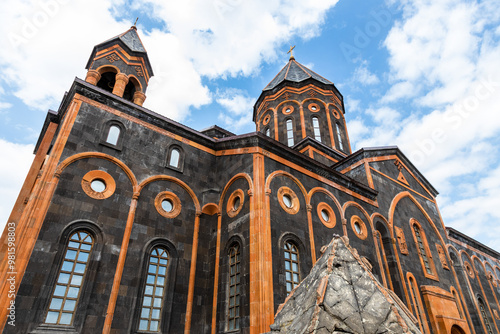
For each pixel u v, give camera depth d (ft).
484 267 96.53
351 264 16.65
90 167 39.11
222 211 47.21
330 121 83.56
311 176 52.75
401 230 64.64
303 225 46.47
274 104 88.58
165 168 46.06
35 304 30.14
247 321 35.17
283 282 38.70
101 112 43.11
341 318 13.15
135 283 36.94
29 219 32.42
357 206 58.34
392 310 13.52
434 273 65.46
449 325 54.95
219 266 42.75
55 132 46.60
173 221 43.65
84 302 32.68
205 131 67.26
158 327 36.94
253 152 46.37
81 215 36.17
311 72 95.86
